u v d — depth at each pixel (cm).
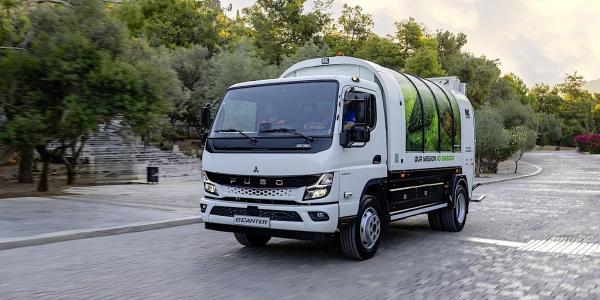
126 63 1670
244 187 717
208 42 5103
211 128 778
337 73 852
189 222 1148
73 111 1534
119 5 1756
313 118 708
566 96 11144
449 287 619
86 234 955
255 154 711
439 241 949
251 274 675
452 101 1076
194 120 4491
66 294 575
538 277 675
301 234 682
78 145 3092
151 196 1728
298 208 674
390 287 616
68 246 871
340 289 603
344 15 4944
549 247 893
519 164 4900
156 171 2428
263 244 877
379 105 791
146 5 1723
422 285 626
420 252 839
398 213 847
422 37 4944
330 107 704
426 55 4231
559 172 3856
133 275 666
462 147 1108
